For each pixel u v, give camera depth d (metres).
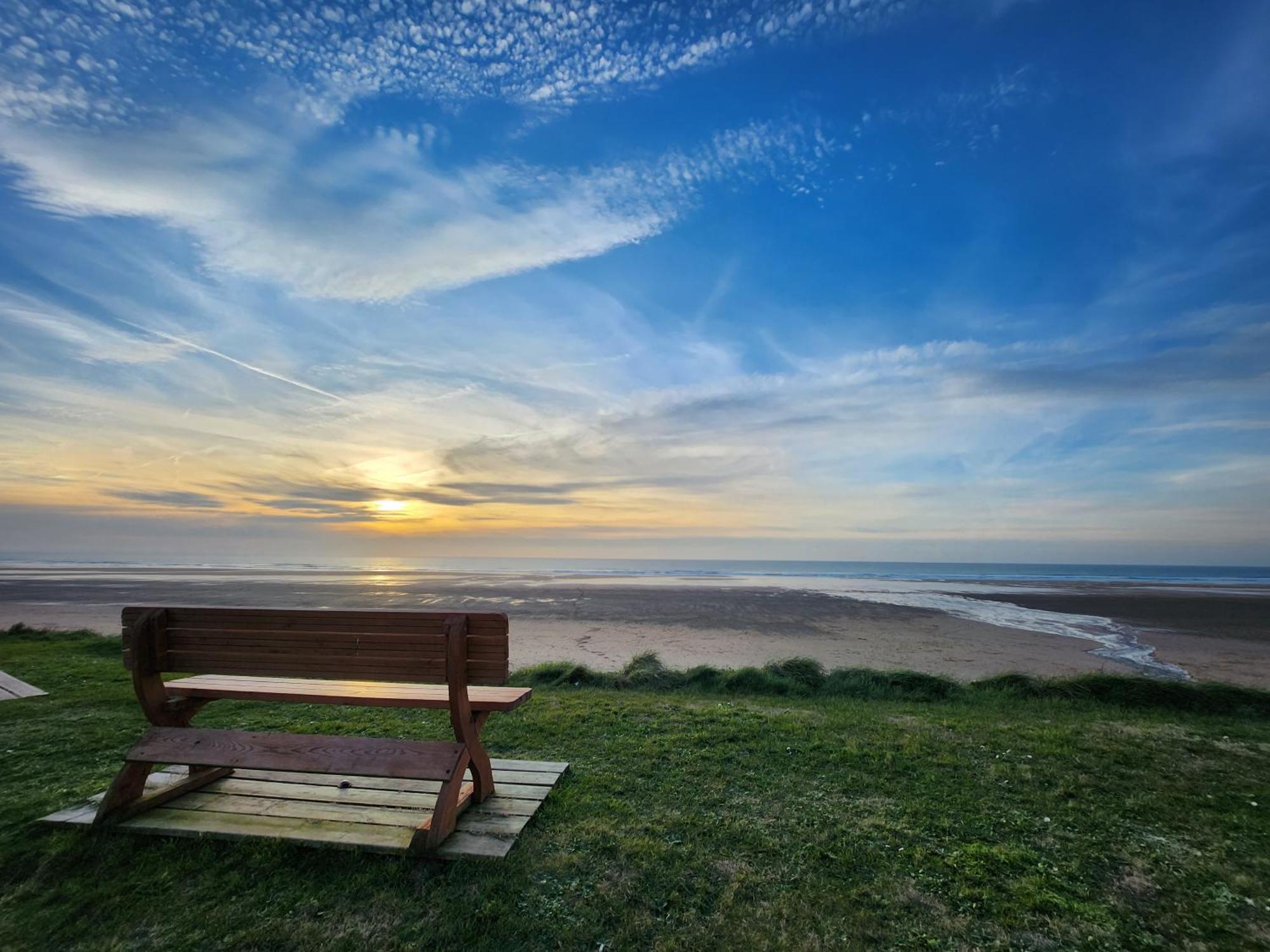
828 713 6.42
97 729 5.40
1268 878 3.19
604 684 8.45
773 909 2.88
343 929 2.72
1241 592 37.84
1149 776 4.52
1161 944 2.68
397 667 3.65
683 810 3.89
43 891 2.99
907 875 3.18
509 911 2.83
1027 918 2.84
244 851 3.30
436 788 4.04
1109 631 18.84
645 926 2.74
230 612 3.81
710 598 27.81
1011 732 5.56
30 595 26.78
